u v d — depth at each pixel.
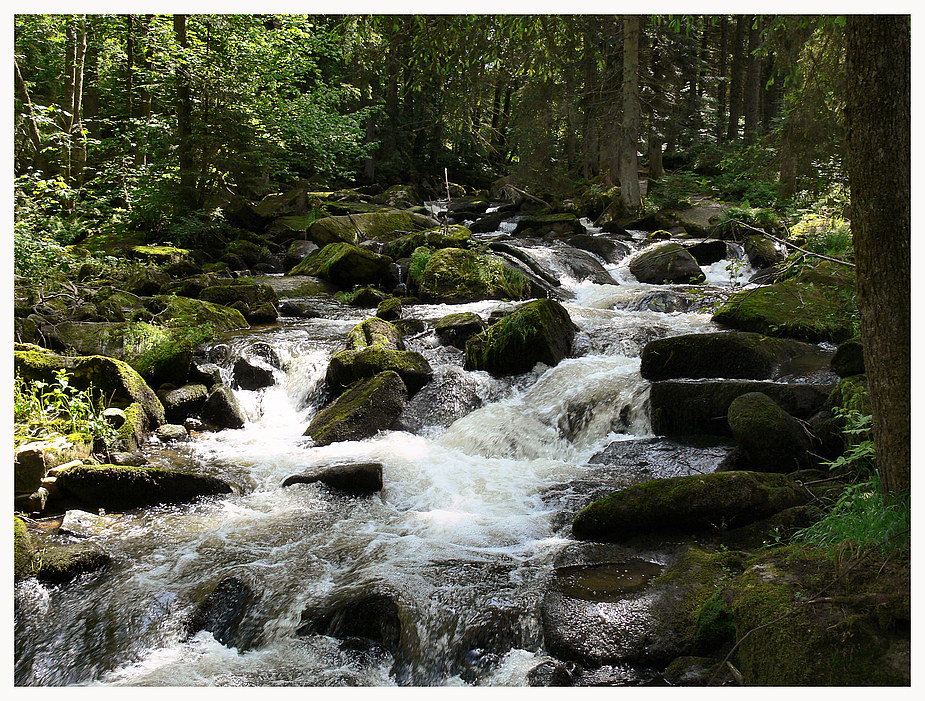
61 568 4.30
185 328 8.64
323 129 18.89
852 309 6.73
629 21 16.53
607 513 4.62
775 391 5.91
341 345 8.42
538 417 6.87
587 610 3.79
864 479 4.70
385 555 4.55
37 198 12.02
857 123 3.37
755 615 3.37
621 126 17.27
